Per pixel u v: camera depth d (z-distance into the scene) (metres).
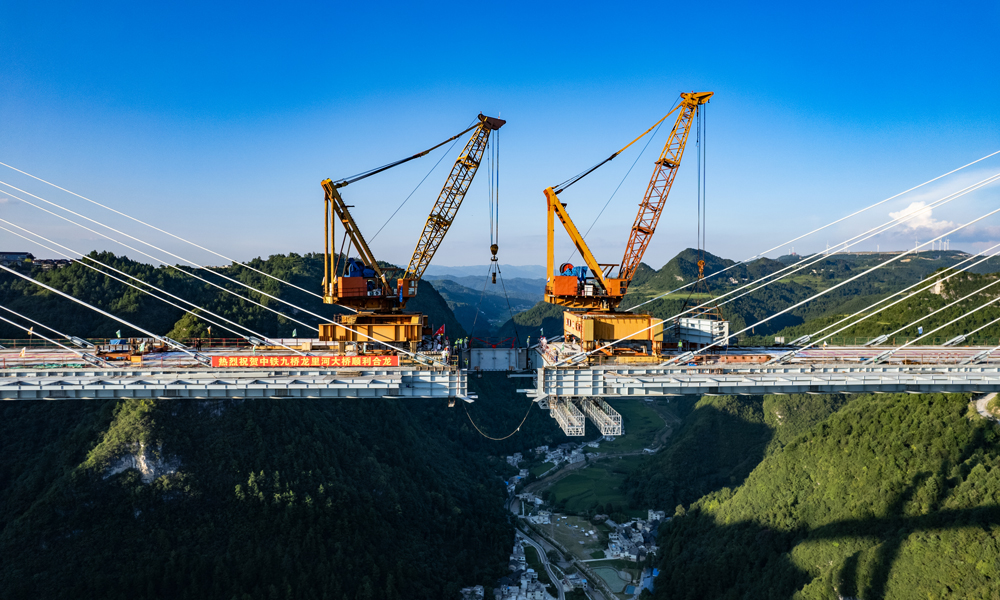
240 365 66.12
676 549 126.50
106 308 146.62
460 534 130.25
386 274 93.62
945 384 65.12
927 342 148.38
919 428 104.94
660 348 75.62
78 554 91.69
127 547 93.88
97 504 97.12
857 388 66.31
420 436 170.38
